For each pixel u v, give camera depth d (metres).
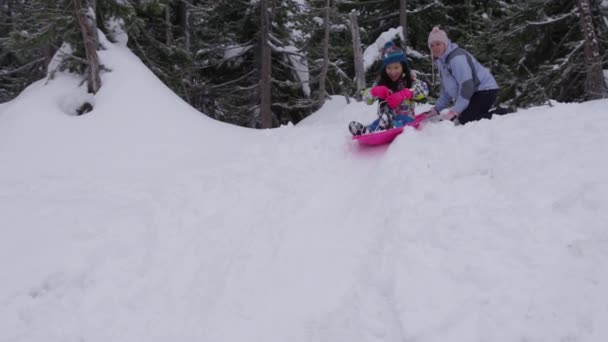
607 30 10.27
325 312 3.02
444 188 3.59
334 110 11.66
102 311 3.66
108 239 4.50
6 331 3.55
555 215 2.93
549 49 11.09
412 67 14.98
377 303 2.83
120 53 9.41
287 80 15.56
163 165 7.16
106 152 7.46
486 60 13.37
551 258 2.62
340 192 4.54
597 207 2.87
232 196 5.03
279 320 3.11
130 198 5.54
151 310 3.61
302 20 15.03
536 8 10.60
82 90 8.91
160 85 9.40
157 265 4.11
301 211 4.30
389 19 16.25
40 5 9.66
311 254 3.62
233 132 8.69
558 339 2.24
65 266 4.14
